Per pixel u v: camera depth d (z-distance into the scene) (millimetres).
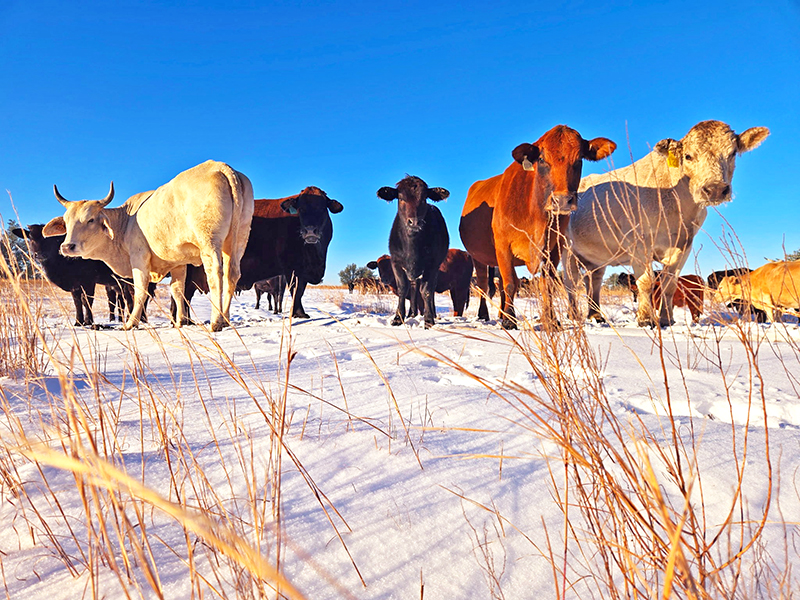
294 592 590
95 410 2564
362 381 3484
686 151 7391
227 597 1180
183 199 8492
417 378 3592
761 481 1766
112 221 9594
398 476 1863
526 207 7961
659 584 1225
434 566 1331
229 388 3279
